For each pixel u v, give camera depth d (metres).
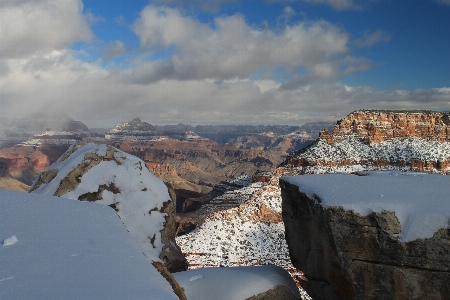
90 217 8.94
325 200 10.74
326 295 12.23
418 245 9.40
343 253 10.17
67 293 5.04
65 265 6.02
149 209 17.02
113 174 17.53
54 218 8.34
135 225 16.28
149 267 6.89
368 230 9.92
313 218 11.84
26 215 8.20
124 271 6.23
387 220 9.73
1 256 5.97
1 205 8.55
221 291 12.08
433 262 9.34
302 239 13.05
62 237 7.30
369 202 10.12
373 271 9.95
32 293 4.92
